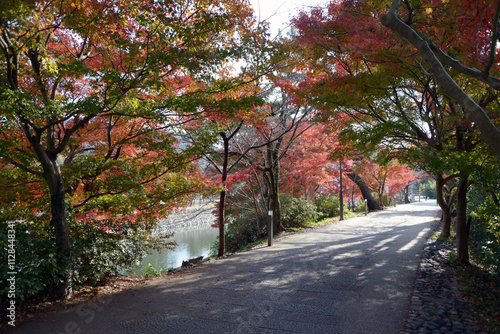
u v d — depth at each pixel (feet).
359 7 21.71
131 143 25.70
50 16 19.11
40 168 22.52
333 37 22.09
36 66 20.66
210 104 21.49
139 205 27.53
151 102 22.65
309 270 25.68
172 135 26.00
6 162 19.49
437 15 15.66
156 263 53.31
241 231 55.11
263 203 53.52
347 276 23.56
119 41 18.86
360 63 25.57
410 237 41.91
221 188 31.19
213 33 21.62
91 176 24.44
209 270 27.55
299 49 24.43
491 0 11.25
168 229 94.12
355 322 15.33
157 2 18.70
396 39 18.10
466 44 13.69
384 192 121.60
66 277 20.16
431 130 24.66
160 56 19.22
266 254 33.45
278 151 51.16
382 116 27.09
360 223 60.03
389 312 16.48
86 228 23.77
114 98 19.42
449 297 18.38
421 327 14.32
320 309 17.10
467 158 21.88
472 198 32.81
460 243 26.53
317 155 55.52
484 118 11.18
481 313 15.94
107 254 23.85
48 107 17.76
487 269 25.32
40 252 18.83
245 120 33.47
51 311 17.78
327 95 24.25
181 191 28.09
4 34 17.17
